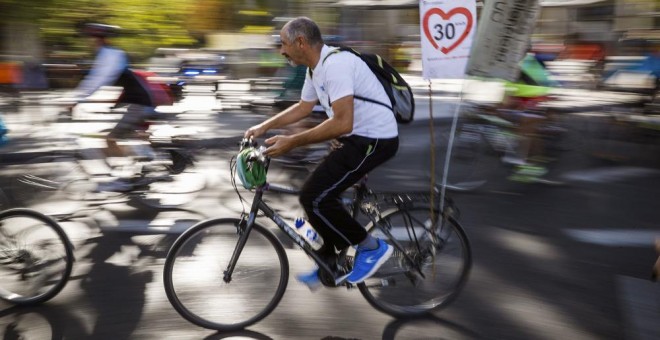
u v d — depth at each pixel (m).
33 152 6.70
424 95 14.34
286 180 6.61
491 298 4.04
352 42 18.69
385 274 3.78
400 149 8.79
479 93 6.85
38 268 3.91
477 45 4.15
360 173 3.47
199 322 3.61
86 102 5.84
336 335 3.55
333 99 3.34
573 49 18.25
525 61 7.40
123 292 4.09
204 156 8.10
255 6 19.75
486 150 6.71
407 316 3.77
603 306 3.94
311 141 3.37
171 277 3.59
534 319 3.76
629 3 22.42
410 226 3.79
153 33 14.85
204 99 13.21
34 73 12.65
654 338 3.54
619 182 7.11
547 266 4.60
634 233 5.36
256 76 14.02
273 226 5.16
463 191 6.66
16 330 3.60
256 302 3.64
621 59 13.71
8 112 10.58
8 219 3.88
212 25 18.62
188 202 6.06
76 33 14.17
